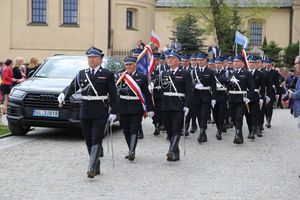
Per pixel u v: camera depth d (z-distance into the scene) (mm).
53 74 14789
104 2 39312
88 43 39375
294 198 8297
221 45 39562
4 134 14461
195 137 15219
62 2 39438
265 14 44469
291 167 10852
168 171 10203
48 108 13406
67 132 15375
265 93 15930
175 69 11422
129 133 11539
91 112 9562
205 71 14320
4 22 39250
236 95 14195
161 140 14352
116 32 40906
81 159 11188
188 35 38344
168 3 50062
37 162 10797
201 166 10773
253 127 15094
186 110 11211
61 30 39344
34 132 15305
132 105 11312
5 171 9906
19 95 13633
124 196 8250
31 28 39375
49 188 8680
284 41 51094
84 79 9625
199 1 39594
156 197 8227
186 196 8312
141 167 10555
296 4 50125
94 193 8406
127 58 11430
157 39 18031
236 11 40719
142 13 42562
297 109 10008
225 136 15641
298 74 9992
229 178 9688
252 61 15266
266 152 12750
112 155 10867
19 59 19938
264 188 8938
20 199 7992
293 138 15508
